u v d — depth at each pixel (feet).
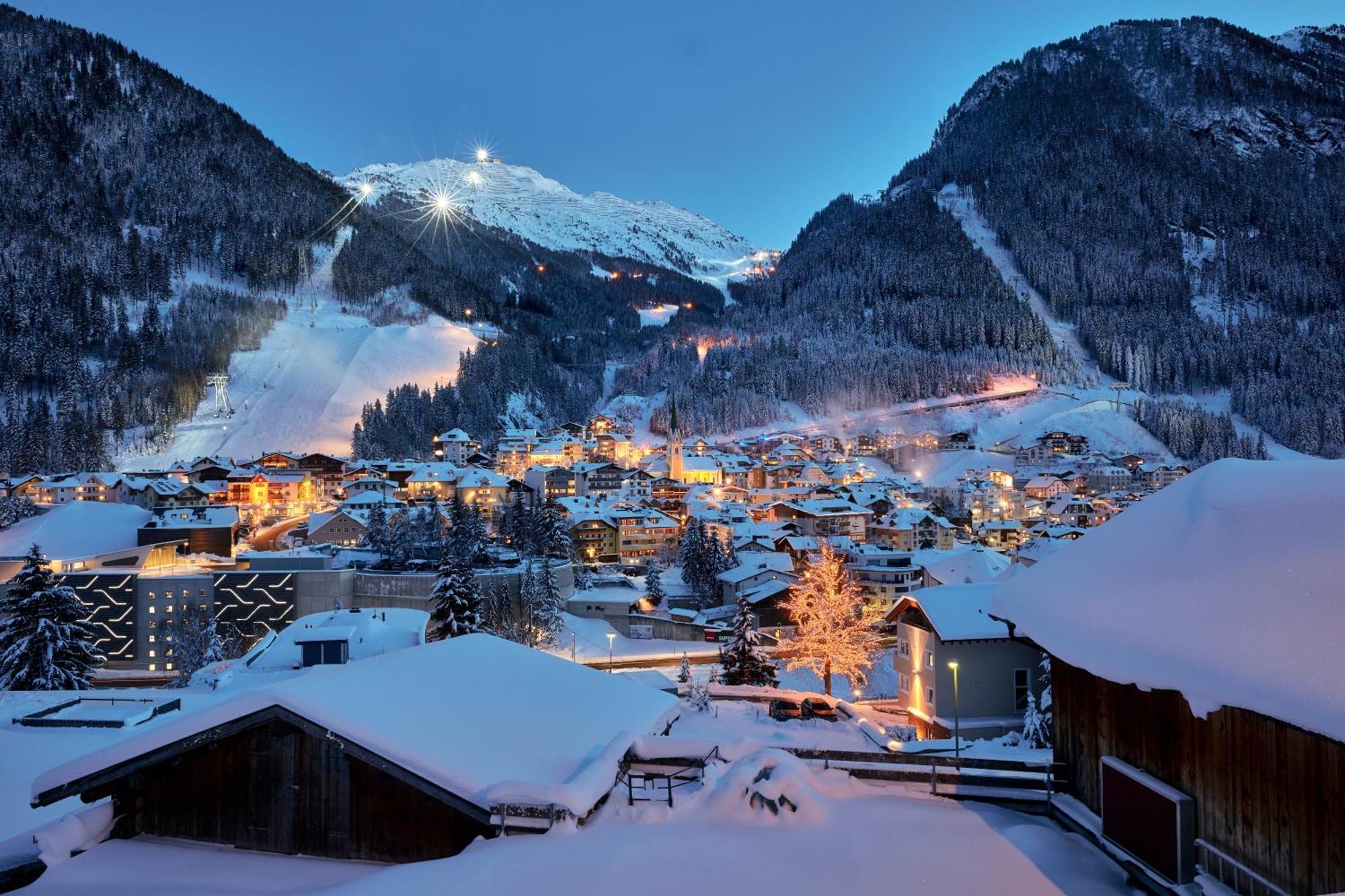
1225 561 29.68
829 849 32.68
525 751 39.52
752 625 152.76
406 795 36.06
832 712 100.42
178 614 265.13
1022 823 35.37
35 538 287.28
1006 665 107.45
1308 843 23.76
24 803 58.29
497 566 290.97
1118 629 30.76
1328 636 23.43
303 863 35.76
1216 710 25.43
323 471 528.63
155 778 38.34
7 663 146.20
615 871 30.66
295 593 270.67
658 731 49.67
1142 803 30.32
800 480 572.10
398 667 46.65
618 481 519.60
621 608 285.02
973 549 178.81
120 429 654.94
